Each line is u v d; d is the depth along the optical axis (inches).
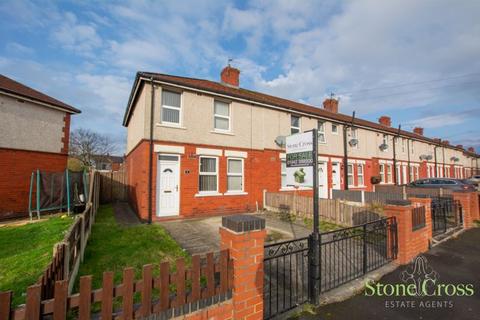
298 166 159.6
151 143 366.9
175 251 221.3
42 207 359.3
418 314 132.2
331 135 642.2
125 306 87.9
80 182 419.8
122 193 603.8
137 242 241.8
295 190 538.6
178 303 98.0
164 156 385.4
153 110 371.9
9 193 352.5
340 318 127.7
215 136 432.8
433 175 1095.0
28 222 322.7
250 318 112.4
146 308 91.7
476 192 375.6
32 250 209.6
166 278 95.8
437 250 232.7
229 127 461.1
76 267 168.1
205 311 103.6
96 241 243.8
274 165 509.7
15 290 143.9
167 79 378.0
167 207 381.1
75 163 1035.3
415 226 220.8
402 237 201.8
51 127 411.8
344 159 661.9
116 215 404.5
